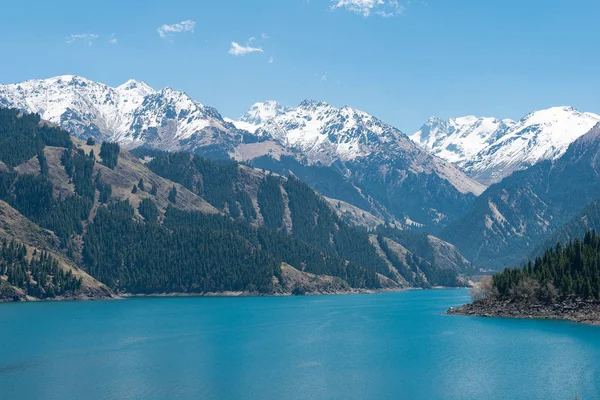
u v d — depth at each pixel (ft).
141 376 528.22
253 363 581.53
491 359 594.65
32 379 516.32
